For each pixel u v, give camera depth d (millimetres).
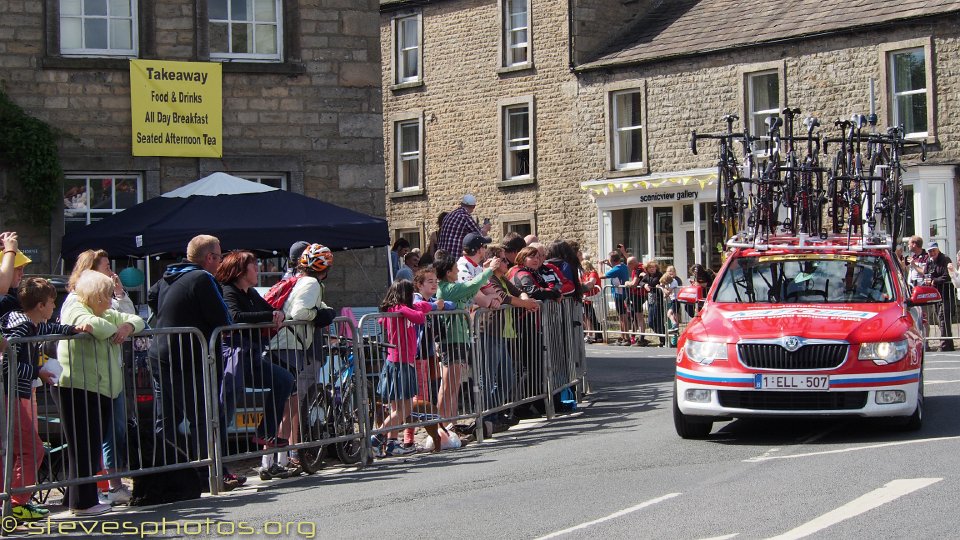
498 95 38344
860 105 30344
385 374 12516
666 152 34281
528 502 9234
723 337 11922
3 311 10367
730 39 32969
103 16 19406
